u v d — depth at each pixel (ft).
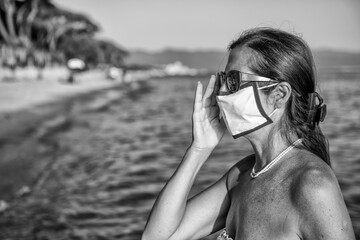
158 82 306.35
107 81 261.65
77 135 59.41
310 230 4.29
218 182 6.12
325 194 4.24
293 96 4.92
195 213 6.00
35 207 26.14
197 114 5.86
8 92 132.16
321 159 4.63
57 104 107.55
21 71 208.54
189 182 5.80
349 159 40.70
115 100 131.75
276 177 4.75
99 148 49.08
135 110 100.73
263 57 4.91
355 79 293.02
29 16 228.43
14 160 41.01
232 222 5.32
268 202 4.67
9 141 51.93
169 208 5.73
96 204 26.73
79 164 39.55
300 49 4.96
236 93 5.01
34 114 83.87
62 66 322.55
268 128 5.01
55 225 23.13
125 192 29.55
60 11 284.82
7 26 222.28
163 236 5.81
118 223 23.31
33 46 256.73
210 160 40.27
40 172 36.17
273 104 4.94
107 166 38.70
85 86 198.18
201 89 5.90
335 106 105.40
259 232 4.68
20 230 22.54
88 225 23.12
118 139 56.39
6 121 71.56
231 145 49.65
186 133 62.64
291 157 4.80
